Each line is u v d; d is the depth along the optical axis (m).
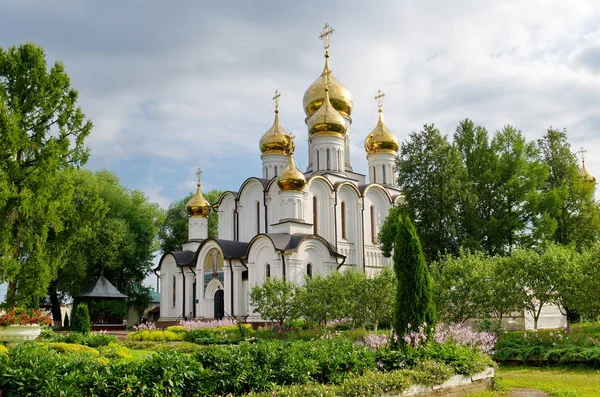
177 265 53.41
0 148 24.86
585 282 24.81
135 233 59.88
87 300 52.59
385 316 29.86
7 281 25.27
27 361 10.87
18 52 26.84
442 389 14.66
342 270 48.12
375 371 14.51
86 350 22.17
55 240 27.45
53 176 26.59
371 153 60.59
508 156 45.38
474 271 26.86
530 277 26.11
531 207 43.03
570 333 26.03
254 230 53.31
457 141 47.12
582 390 16.08
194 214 57.97
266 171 58.03
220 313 49.16
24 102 26.77
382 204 55.81
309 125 56.62
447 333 19.28
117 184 62.72
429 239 41.75
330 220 50.56
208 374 11.69
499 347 23.78
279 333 33.03
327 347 14.74
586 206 44.44
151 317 69.12
